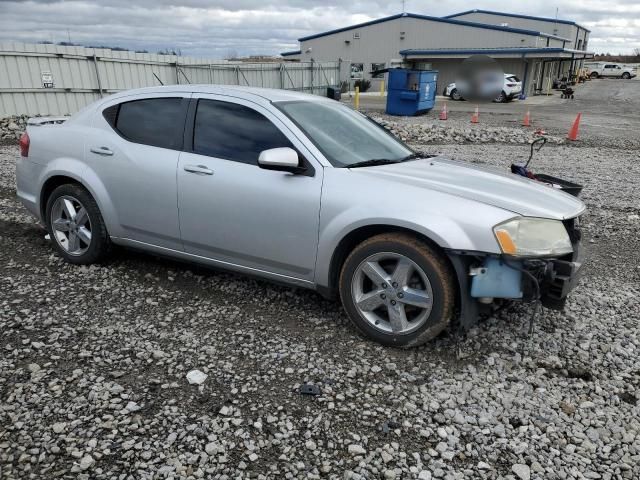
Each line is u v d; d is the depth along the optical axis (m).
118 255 5.07
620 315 4.14
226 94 4.13
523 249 3.19
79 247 4.82
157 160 4.21
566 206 3.63
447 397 3.03
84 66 19.30
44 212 5.04
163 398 2.96
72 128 4.75
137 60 21.81
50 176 4.78
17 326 3.69
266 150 3.68
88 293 4.28
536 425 2.82
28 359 3.29
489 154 12.43
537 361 3.43
